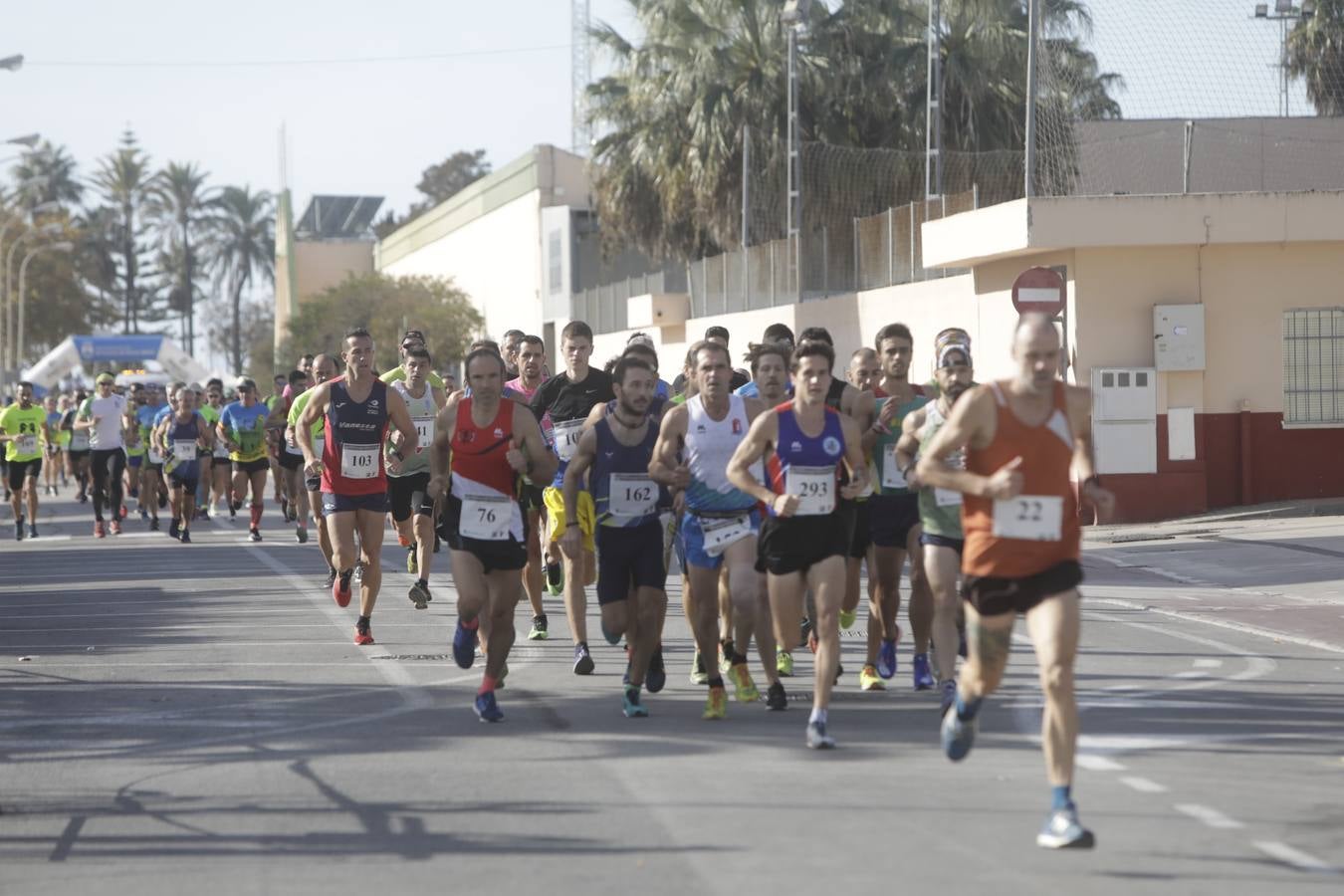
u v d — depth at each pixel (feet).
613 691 97.60
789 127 323.78
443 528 90.02
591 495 102.73
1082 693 95.61
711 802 68.80
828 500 80.18
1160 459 214.69
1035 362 61.62
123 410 250.78
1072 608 61.62
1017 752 79.05
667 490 89.10
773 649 90.63
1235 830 63.57
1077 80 221.46
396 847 62.13
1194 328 212.23
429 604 144.15
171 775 75.51
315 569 178.40
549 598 148.56
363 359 115.55
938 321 253.85
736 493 86.69
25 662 111.65
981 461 62.85
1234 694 95.20
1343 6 219.20
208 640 121.80
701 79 402.11
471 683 101.09
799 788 71.26
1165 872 57.52
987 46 385.70
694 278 384.06
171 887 57.21
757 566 82.74
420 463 137.59
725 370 86.33
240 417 221.46
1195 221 210.59
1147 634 121.29
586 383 114.11
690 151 401.90
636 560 88.69
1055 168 221.87
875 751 79.41
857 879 57.00
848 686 99.19
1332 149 222.69
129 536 239.09
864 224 293.64
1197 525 205.05
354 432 116.16
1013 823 64.85
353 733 84.99
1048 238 209.26
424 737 83.71
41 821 66.80
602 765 76.54
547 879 57.52
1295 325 216.54
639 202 433.07
